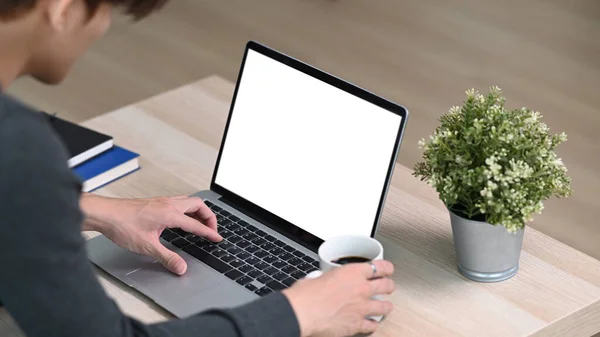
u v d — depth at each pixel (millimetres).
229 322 1198
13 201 993
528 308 1460
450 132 1444
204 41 4367
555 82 3895
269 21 4523
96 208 1556
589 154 3393
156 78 4051
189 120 2064
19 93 3893
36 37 1102
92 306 1075
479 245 1482
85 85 3984
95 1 1103
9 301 1046
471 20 4449
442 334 1399
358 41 4293
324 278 1306
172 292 1485
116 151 1877
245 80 1734
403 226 1688
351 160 1566
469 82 3912
